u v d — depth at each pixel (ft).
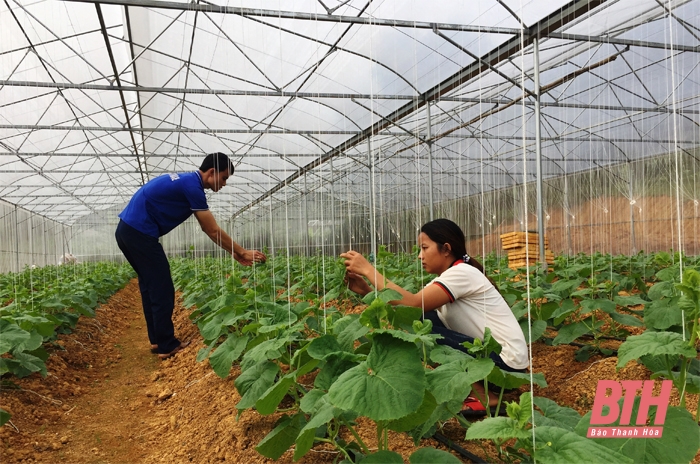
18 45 40.47
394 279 21.15
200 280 34.01
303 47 42.27
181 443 12.65
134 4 33.73
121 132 67.36
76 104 54.95
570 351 16.94
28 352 17.62
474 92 51.67
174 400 16.57
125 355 24.23
